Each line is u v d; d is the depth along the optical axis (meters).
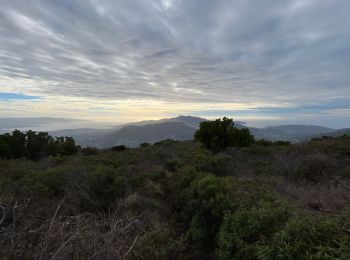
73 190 6.87
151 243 5.03
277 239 3.67
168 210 7.68
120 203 6.83
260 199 5.46
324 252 3.20
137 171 10.49
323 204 6.68
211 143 16.50
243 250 4.09
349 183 8.27
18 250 4.19
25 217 5.17
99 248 3.91
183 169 9.68
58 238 4.18
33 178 7.88
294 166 10.31
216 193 6.16
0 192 6.27
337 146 12.27
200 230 5.62
